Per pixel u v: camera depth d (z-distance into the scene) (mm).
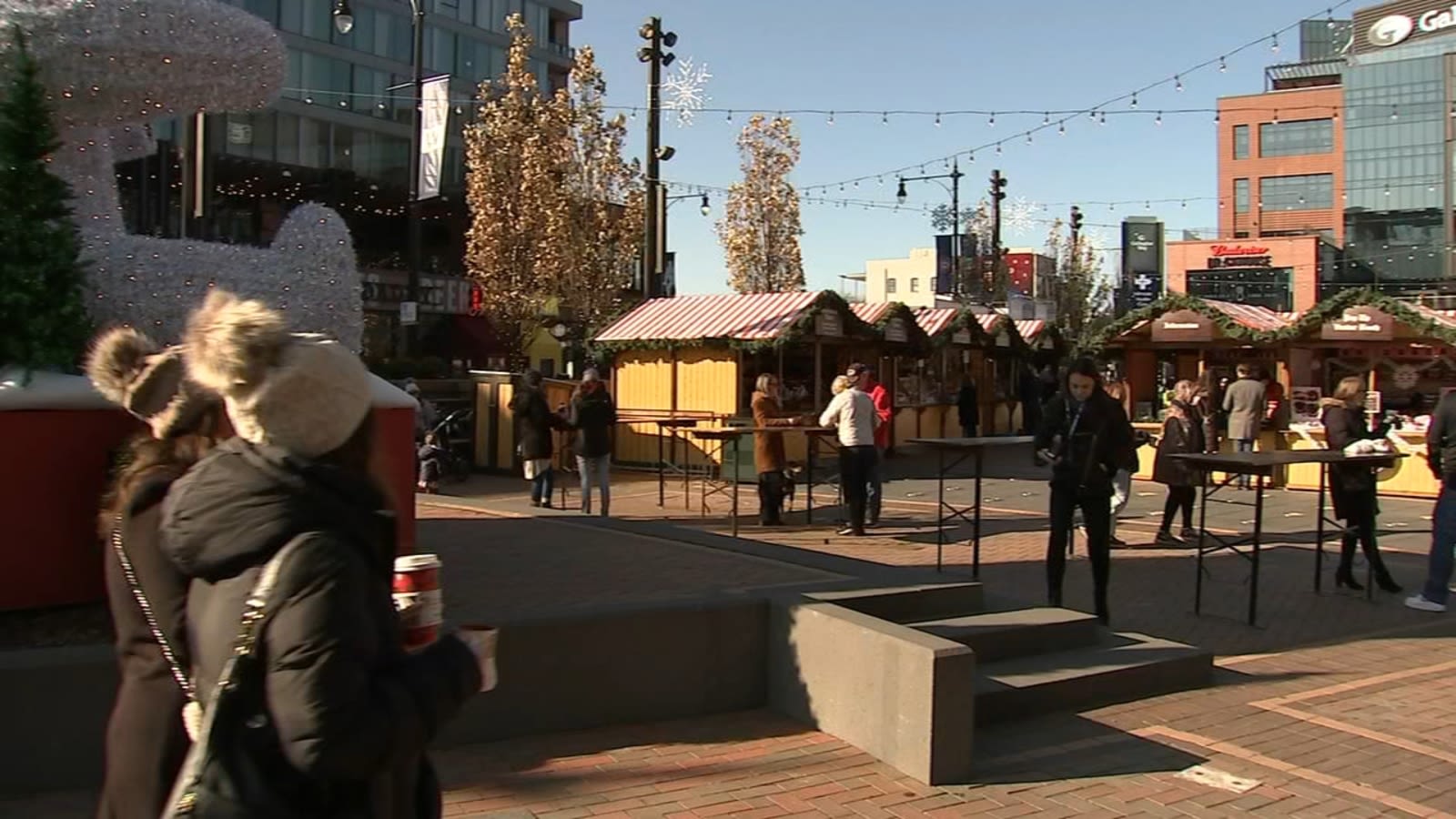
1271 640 8188
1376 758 5578
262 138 41969
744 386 19469
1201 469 8750
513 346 29562
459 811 4504
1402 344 19594
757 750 5379
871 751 5352
